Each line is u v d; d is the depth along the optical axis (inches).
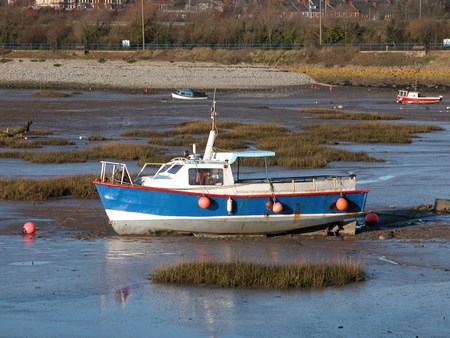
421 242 2437.3
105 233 2511.1
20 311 1774.1
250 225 2443.4
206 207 2404.0
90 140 5152.6
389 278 2046.0
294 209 2449.6
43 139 5137.8
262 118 6815.9
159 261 2170.3
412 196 3223.4
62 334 1644.9
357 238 2488.9
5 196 3038.9
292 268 2017.7
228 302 1838.1
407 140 5191.9
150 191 2420.0
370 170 3924.7
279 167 3991.1
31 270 2084.2
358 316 1763.0
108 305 1818.4
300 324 1712.6
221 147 4660.4
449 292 1932.8
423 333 1672.0
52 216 2746.1
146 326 1694.1
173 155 4315.9
